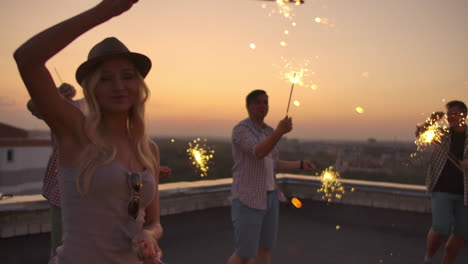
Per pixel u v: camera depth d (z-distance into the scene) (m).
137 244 1.33
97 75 1.38
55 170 2.92
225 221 6.11
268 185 3.33
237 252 3.23
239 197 3.21
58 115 1.29
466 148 3.57
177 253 4.57
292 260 4.41
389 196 6.89
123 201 1.36
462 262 4.32
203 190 6.78
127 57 1.44
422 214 6.51
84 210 1.31
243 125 3.29
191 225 5.82
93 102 1.37
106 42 1.39
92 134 1.32
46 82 1.22
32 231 5.05
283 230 5.70
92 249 1.31
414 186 6.89
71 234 1.33
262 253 3.46
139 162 1.47
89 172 1.30
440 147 3.74
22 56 1.16
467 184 3.60
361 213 6.64
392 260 4.41
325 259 4.44
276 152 3.60
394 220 6.20
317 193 7.70
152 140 1.63
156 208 1.61
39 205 5.12
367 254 4.62
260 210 3.21
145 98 1.51
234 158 3.34
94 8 1.16
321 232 5.60
